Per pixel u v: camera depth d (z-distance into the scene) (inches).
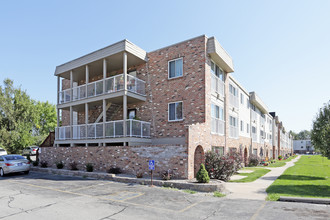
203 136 557.6
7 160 617.0
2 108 1153.4
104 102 652.7
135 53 650.8
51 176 591.5
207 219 254.7
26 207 302.2
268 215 265.9
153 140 650.8
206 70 600.4
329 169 831.1
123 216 265.0
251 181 531.5
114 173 559.5
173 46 652.1
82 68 756.0
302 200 330.0
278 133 2030.0
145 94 687.1
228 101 777.6
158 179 471.8
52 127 1914.4
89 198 350.6
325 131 553.9
